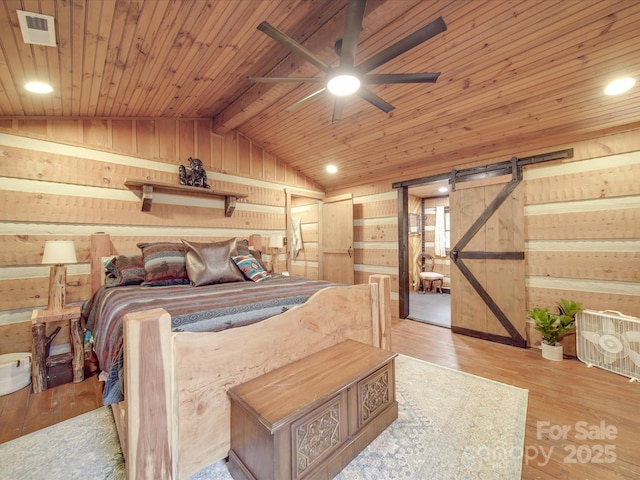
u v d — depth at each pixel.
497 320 3.35
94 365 2.70
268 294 2.01
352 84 1.91
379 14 1.89
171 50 2.06
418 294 6.48
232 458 1.36
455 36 2.15
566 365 2.67
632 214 2.60
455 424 1.77
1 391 2.16
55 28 1.55
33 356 2.26
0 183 2.46
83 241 2.84
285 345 1.60
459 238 3.67
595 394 2.13
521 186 3.19
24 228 2.56
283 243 4.67
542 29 1.97
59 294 2.49
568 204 2.93
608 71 2.16
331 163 4.54
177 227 3.51
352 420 1.50
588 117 2.63
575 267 2.89
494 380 2.36
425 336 3.55
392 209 4.45
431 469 1.42
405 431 1.70
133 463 1.05
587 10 1.81
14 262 2.51
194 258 2.63
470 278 3.56
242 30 2.04
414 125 3.25
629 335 2.43
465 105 2.80
